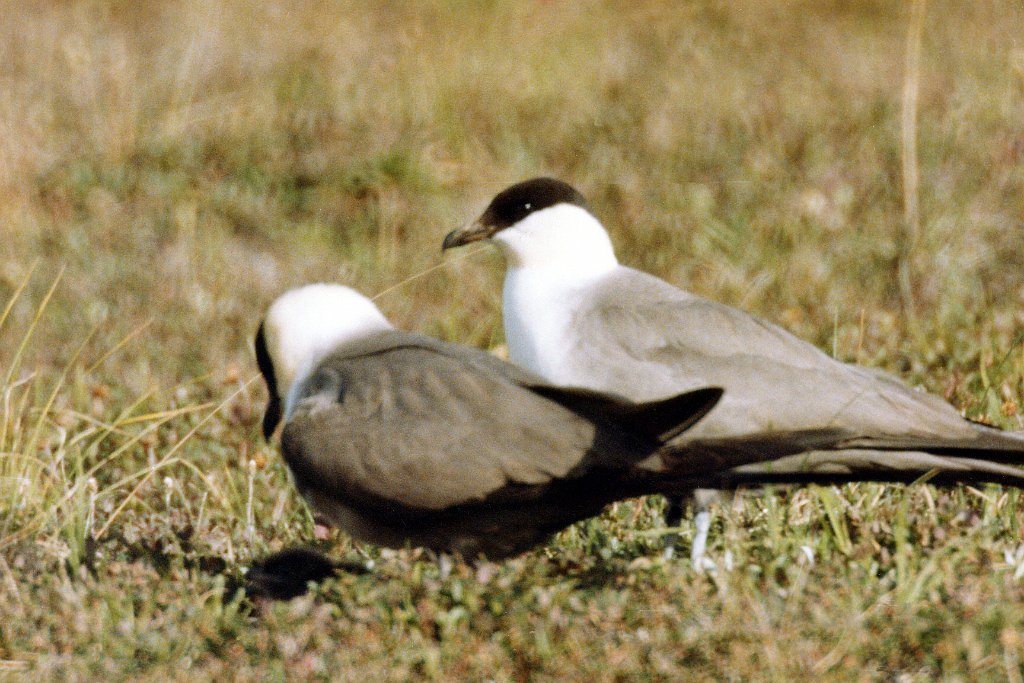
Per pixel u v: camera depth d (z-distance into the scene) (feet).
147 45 73.10
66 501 33.91
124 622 28.02
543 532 29.30
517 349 35.27
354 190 57.11
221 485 37.11
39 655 27.89
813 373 32.22
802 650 25.80
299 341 31.12
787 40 73.56
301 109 61.77
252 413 42.01
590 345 33.81
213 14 74.28
